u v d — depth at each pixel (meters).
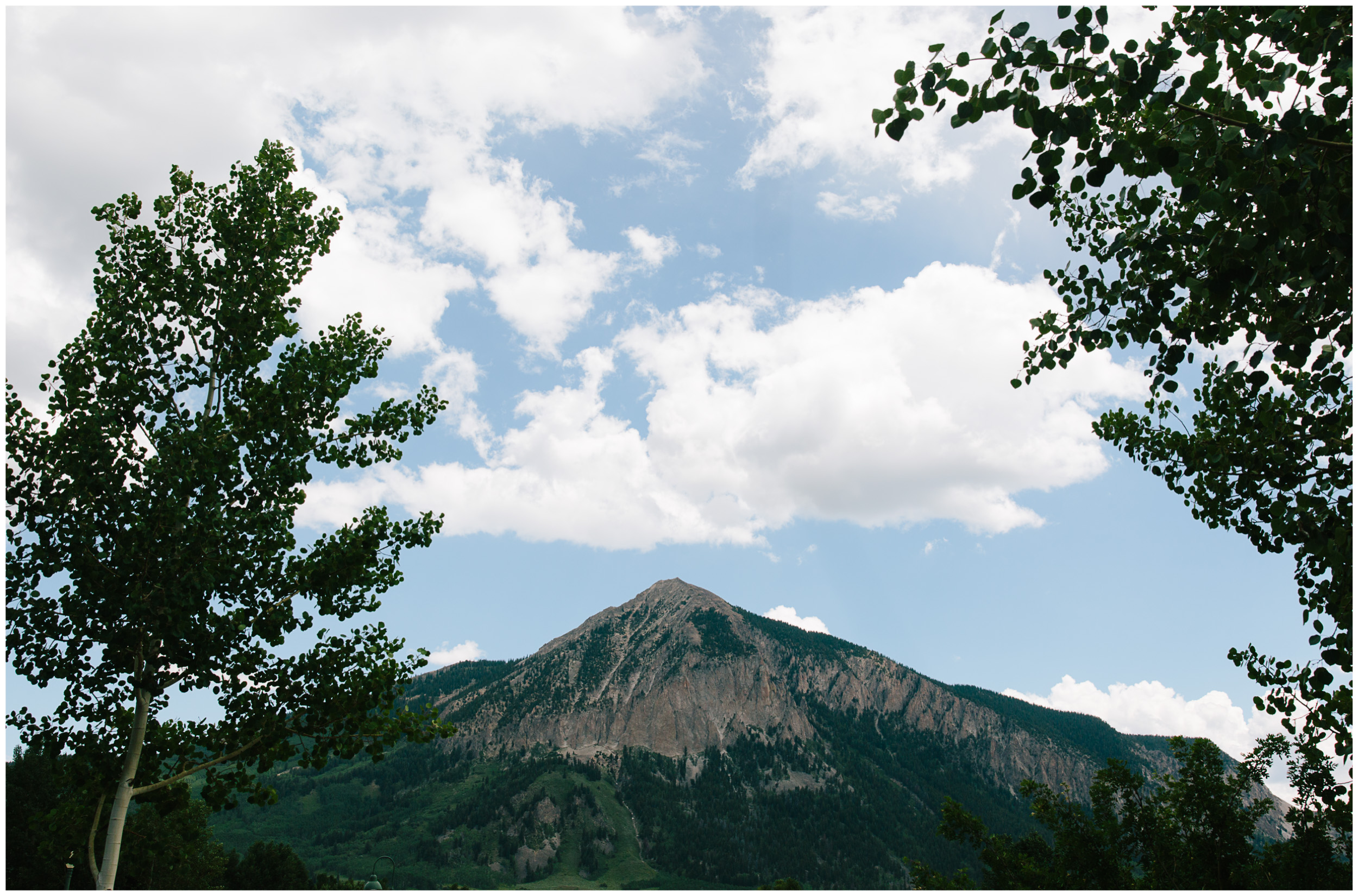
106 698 13.78
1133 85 5.53
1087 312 8.55
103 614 13.59
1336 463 8.82
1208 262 6.34
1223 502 10.91
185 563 13.47
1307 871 14.34
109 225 16.31
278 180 17.80
